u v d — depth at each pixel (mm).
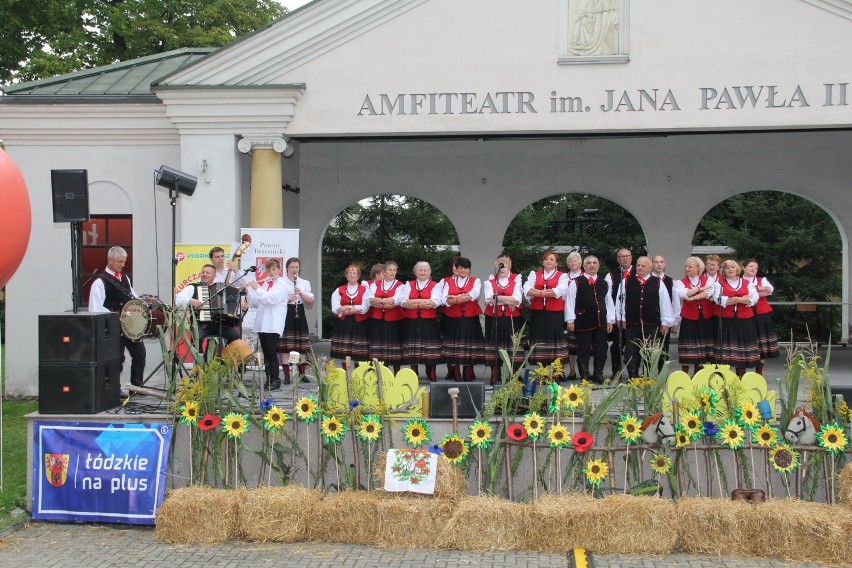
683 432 6586
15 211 7820
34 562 6176
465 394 7012
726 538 6215
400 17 11445
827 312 20781
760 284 10094
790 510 6141
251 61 11609
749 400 6883
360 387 7102
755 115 11039
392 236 23172
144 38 23297
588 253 23188
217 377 7191
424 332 10227
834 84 10922
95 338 7344
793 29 10945
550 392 6805
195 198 11812
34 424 7230
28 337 13141
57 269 13125
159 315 11875
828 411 6641
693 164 15586
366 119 11555
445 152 15930
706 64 11086
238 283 10172
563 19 11242
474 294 10094
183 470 7176
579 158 15750
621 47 11188
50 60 21531
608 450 6672
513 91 11336
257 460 7184
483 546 6348
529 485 6859
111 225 13109
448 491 6539
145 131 12883
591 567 5973
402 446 7027
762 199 21625
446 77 11414
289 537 6555
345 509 6508
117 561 6191
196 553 6355
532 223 23125
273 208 11781
